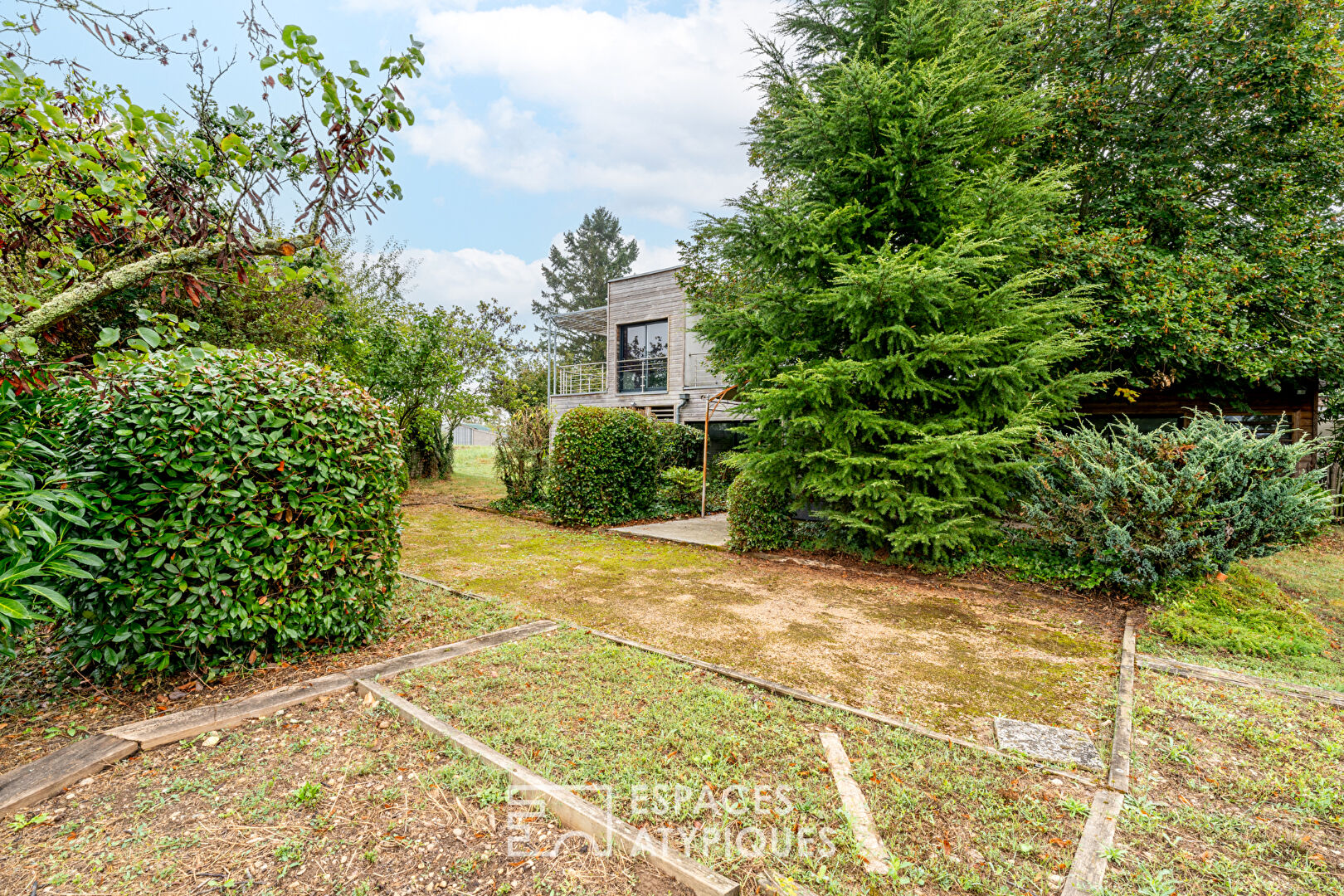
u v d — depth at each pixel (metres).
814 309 6.51
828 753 2.69
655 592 5.74
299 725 2.84
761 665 3.86
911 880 1.95
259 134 2.21
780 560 7.20
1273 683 3.61
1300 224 8.02
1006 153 7.74
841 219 6.34
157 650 3.14
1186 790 2.51
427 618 4.61
